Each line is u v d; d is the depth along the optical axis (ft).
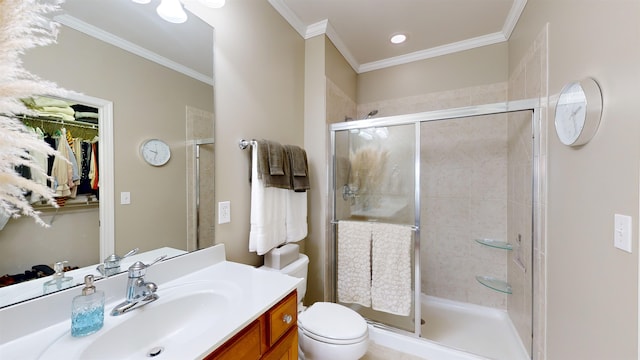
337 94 7.42
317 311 4.91
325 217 6.72
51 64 2.51
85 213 2.79
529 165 5.18
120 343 2.53
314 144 6.79
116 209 3.06
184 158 3.87
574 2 3.62
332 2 5.84
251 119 5.10
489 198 7.27
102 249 2.93
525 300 5.49
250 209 5.11
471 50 7.50
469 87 7.52
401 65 8.45
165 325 2.94
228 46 4.61
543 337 4.59
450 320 6.90
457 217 7.64
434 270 7.93
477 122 7.36
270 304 2.95
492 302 7.27
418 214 5.97
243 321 2.58
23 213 2.36
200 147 4.11
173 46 3.72
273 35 5.74
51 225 2.53
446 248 7.78
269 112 5.60
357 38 7.29
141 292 2.96
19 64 2.30
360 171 6.69
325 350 4.17
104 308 2.72
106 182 2.97
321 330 4.30
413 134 6.05
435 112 5.78
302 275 5.57
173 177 3.71
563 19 3.93
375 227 6.24
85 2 2.80
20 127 2.27
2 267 2.27
